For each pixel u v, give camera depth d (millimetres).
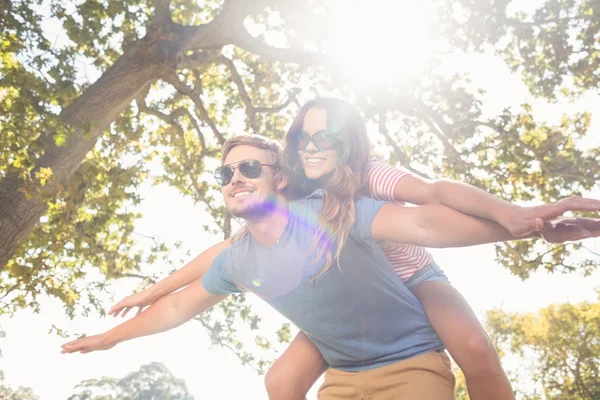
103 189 13656
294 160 2873
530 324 31453
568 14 11484
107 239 13742
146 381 72375
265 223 2756
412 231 2453
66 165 8844
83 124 7797
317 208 2686
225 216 13945
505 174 12492
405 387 2707
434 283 2939
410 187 2590
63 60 7340
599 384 29422
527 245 11766
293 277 2721
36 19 7398
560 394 29906
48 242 11797
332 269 2619
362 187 2756
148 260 13758
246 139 2846
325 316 2748
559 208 2088
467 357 2660
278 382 3174
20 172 7535
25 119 7414
